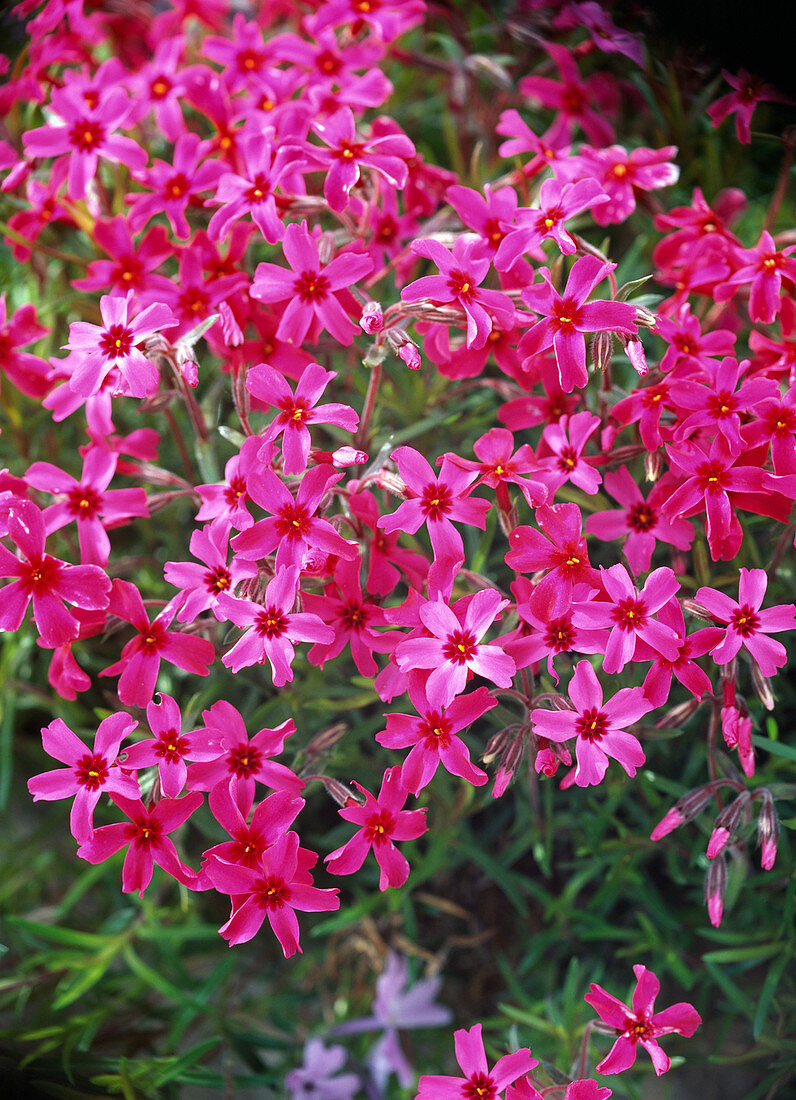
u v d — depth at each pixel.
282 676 0.25
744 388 0.26
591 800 0.30
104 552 0.27
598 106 0.32
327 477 0.25
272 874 0.25
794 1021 0.32
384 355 0.26
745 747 0.26
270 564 0.26
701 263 0.28
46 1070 0.31
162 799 0.25
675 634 0.25
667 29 0.30
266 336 0.28
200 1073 0.32
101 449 0.27
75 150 0.29
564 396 0.28
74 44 0.32
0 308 0.29
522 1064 0.26
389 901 0.32
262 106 0.31
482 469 0.25
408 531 0.25
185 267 0.28
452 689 0.25
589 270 0.25
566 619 0.25
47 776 0.25
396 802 0.25
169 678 0.32
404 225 0.29
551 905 0.32
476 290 0.26
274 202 0.27
